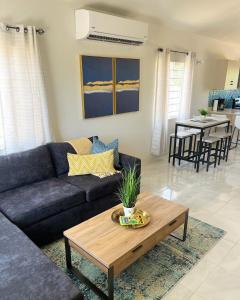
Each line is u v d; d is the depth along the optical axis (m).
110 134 4.11
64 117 3.44
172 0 3.57
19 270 1.54
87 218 2.77
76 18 3.23
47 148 3.06
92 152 3.30
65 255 2.23
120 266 1.74
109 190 2.91
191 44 5.27
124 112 4.18
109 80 3.80
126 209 2.14
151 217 2.20
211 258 2.29
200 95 6.05
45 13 2.96
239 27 5.20
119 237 1.92
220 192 3.65
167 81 4.76
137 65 4.18
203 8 4.02
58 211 2.48
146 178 4.17
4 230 1.97
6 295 1.37
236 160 5.13
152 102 4.76
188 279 2.05
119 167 3.36
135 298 1.87
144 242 1.91
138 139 4.67
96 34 3.23
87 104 3.61
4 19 2.65
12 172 2.68
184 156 5.01
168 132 5.27
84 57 3.42
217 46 6.11
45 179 2.95
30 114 2.95
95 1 3.22
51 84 3.21
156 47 4.50
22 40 2.74
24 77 2.83
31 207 2.32
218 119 5.00
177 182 4.00
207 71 6.00
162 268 2.16
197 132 4.93
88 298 1.87
